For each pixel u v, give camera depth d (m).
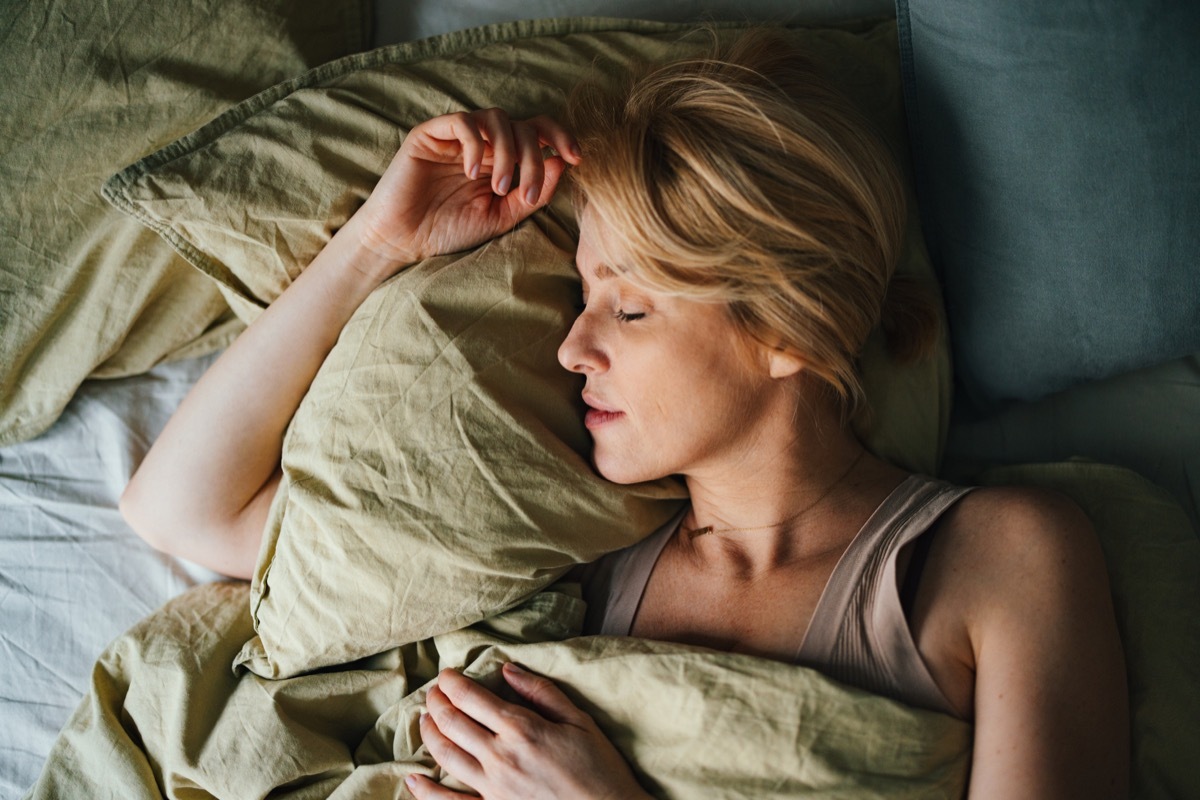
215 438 1.01
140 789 0.94
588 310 0.88
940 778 0.80
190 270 1.15
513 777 0.84
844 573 0.88
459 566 0.90
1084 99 0.94
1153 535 0.95
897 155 1.08
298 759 0.93
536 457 0.92
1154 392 1.07
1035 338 1.02
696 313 0.84
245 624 1.04
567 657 0.88
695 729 0.83
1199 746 0.87
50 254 1.10
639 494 0.97
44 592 1.12
